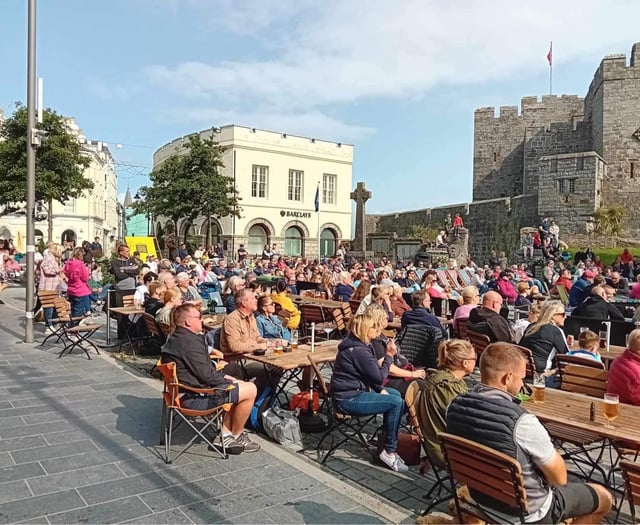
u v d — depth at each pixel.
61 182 26.42
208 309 12.48
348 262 31.48
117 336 12.25
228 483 4.96
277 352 6.87
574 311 10.48
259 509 4.48
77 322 12.03
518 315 13.61
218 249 34.34
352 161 46.09
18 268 21.31
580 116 47.84
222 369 6.70
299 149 43.06
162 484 4.91
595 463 5.19
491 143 52.12
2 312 16.30
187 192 34.28
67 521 4.21
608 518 4.64
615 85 41.22
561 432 5.23
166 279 10.34
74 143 27.39
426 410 4.81
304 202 43.56
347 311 11.53
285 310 11.07
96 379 8.50
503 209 40.47
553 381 7.07
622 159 41.03
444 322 10.72
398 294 11.95
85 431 6.21
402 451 5.62
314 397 6.74
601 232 35.41
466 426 3.68
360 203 35.47
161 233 50.53
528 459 3.47
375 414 5.62
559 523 3.58
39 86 11.57
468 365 4.97
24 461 5.34
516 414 3.52
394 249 36.12
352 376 5.73
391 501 4.86
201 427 6.46
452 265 24.06
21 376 8.60
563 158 37.00
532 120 50.66
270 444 6.03
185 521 4.25
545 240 30.50
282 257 32.38
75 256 13.12
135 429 6.31
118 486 4.85
